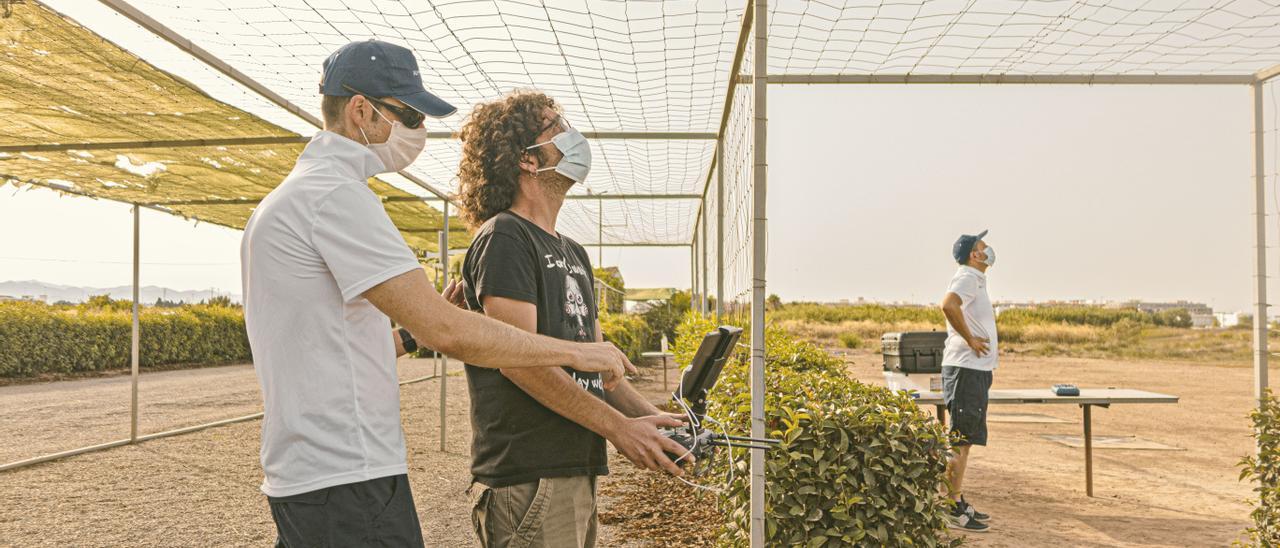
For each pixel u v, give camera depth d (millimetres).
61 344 19125
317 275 1687
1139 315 34250
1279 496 4145
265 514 5754
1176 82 4906
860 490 3664
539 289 2086
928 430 3818
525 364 1790
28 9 3996
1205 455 8516
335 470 1670
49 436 9680
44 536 5160
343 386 1695
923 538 3742
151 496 6316
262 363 1710
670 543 4820
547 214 2246
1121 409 13156
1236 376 19312
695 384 2225
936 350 7141
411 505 1807
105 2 3879
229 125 6246
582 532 2105
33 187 7840
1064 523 5535
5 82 5184
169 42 4379
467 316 1719
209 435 9500
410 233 13156
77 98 5523
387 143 1901
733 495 3771
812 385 4148
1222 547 4930
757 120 3426
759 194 3412
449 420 10859
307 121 5922
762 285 3400
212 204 9367
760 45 3430
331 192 1696
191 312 24141
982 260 5633
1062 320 35125
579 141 2211
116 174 7746
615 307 24359
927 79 5008
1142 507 6043
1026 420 10875
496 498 2037
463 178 2307
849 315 38406
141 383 17875
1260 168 4723
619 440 2004
